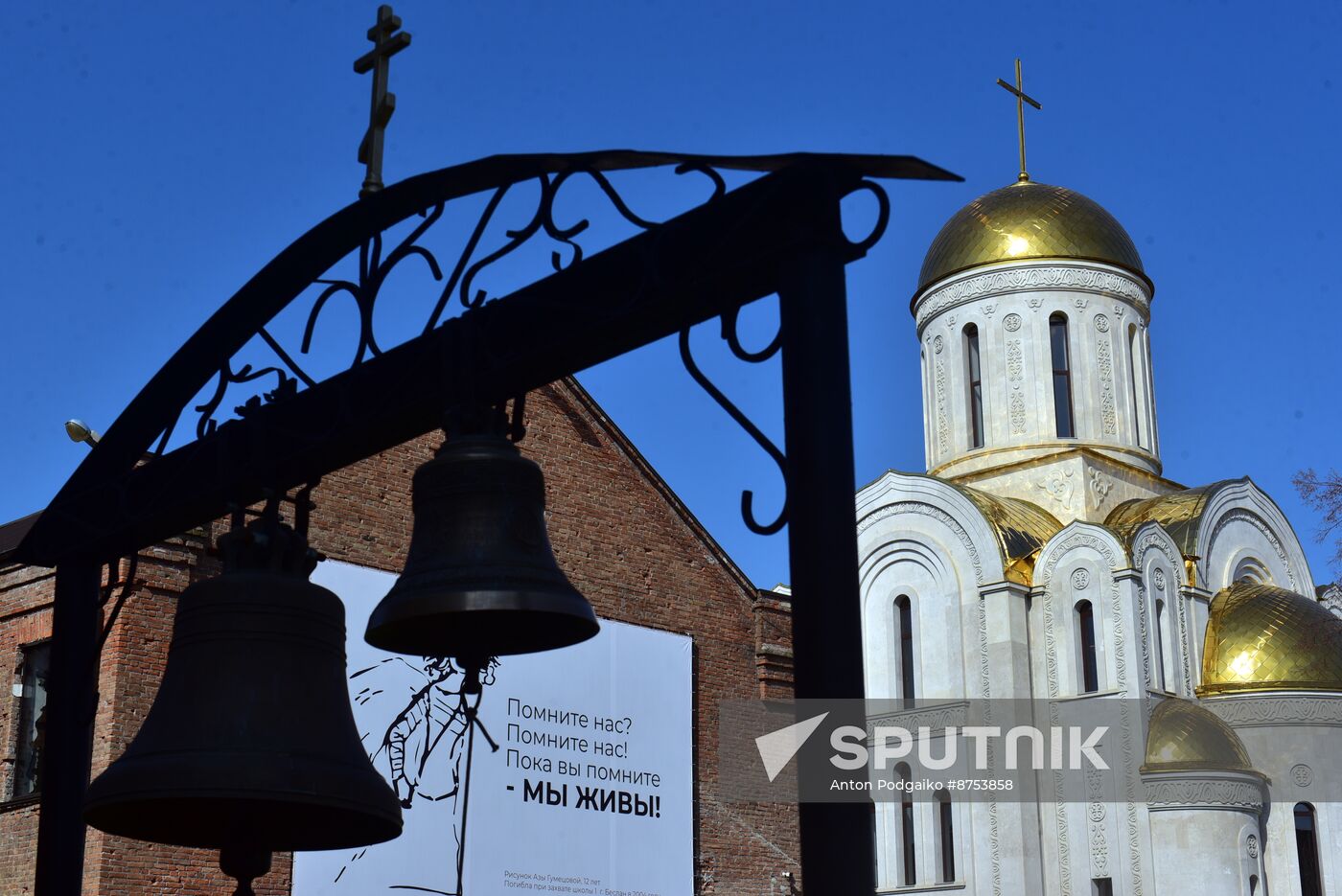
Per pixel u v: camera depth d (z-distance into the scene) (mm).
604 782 25000
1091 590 37531
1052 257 43531
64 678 8375
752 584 28781
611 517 26922
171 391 8219
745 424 5945
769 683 28203
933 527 39969
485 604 6230
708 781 26828
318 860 21203
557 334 6543
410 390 7020
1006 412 43094
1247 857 34781
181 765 6367
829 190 5766
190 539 21156
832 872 5117
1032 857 36281
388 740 22266
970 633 38562
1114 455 42812
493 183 6934
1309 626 37906
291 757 6488
